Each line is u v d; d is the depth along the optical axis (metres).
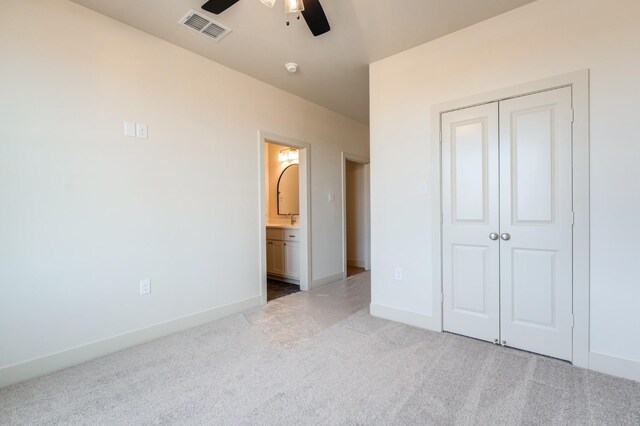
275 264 4.60
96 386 1.86
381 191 2.99
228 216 3.11
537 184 2.19
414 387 1.82
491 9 2.25
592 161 1.99
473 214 2.47
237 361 2.14
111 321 2.31
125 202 2.39
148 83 2.53
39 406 1.67
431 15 2.31
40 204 2.00
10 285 1.90
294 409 1.63
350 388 1.81
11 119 1.90
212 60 2.97
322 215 4.29
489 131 2.39
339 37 2.58
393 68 2.88
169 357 2.22
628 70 1.88
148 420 1.55
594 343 1.99
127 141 2.40
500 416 1.56
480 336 2.46
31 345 1.97
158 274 2.58
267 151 5.39
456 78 2.53
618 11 1.90
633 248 1.87
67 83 2.12
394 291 2.92
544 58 2.15
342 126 4.66
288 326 2.79
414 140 2.77
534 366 2.04
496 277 2.38
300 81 3.46
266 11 2.23
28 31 1.96
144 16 2.29
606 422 1.51
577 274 2.04
